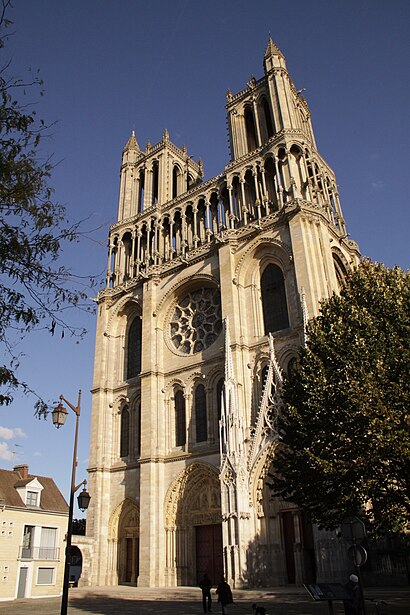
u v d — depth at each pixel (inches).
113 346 2476.6
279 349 1829.5
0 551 2341.3
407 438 942.4
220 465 1782.7
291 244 1923.0
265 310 1985.7
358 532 774.5
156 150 2920.8
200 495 1886.1
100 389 2353.6
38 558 2503.7
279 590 1365.7
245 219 2181.3
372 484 995.9
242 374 1855.3
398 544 1304.1
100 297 2578.7
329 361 1160.2
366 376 1035.9
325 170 2367.1
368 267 1368.1
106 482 2175.2
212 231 2375.7
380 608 952.9
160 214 2593.5
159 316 2304.4
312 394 1118.4
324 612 1061.1
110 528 2081.7
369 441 986.1
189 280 2249.0
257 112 2491.4
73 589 1828.2
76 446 1149.7
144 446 2028.8
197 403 2031.3
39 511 2581.2
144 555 1854.1
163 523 1910.7
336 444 1040.8
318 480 1071.0
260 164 2245.3
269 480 1621.6
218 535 1807.3
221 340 2017.7
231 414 1690.5
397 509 1007.0
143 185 2955.2
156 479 1971.0
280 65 2461.9
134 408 2250.2
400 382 1029.8
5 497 2506.2
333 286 1881.2
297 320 1813.5
